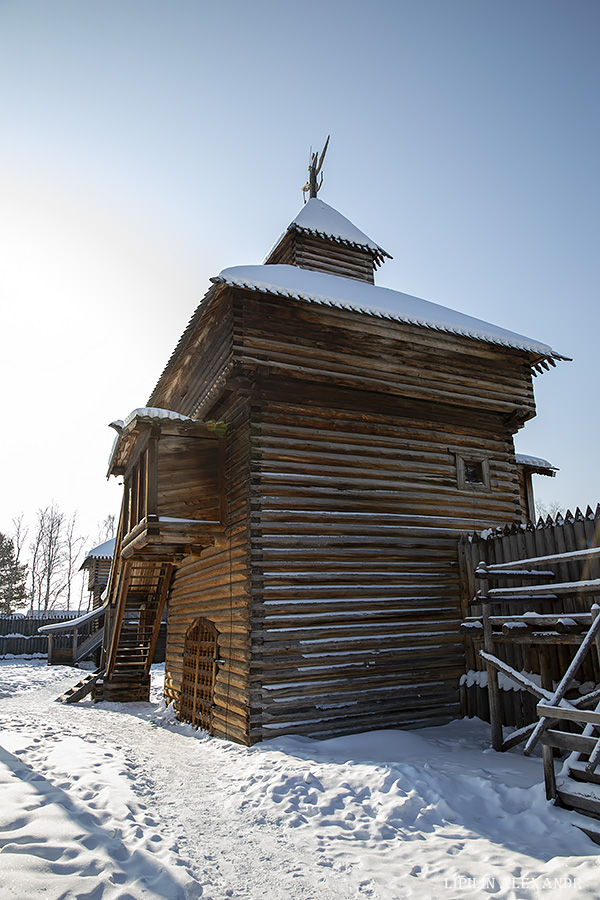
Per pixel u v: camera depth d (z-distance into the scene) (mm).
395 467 12180
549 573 9391
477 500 12867
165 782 7652
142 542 11242
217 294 11391
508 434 13922
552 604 9219
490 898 4445
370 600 11039
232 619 10812
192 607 13664
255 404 11172
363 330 12156
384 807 6305
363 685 10555
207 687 11820
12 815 5039
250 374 11102
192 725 12242
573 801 5914
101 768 7551
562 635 7469
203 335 13383
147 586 16609
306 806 6570
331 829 5980
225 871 4965
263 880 4820
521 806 6262
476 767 7492
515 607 9977
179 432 11586
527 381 13969
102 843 4879
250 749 9219
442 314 13836
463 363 13273
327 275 14156
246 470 10891
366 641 10773
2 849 4387
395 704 10727
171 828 5824
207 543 11422
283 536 10641
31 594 59844
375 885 4738
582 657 6469
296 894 4582
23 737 8852
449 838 5625
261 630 10047
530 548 10070
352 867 5078
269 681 9898
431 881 4793
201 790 7414
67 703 16172
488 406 13258
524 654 9586
